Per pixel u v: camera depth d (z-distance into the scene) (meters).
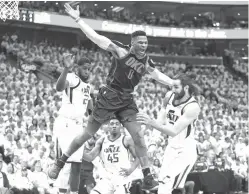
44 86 21.67
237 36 34.38
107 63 28.55
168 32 33.75
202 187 15.28
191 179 15.24
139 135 5.86
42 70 25.30
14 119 16.58
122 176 8.91
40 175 13.36
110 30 31.38
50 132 16.20
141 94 24.20
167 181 7.74
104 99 5.77
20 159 13.43
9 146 14.37
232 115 24.72
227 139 19.61
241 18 39.41
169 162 7.81
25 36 31.11
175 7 37.69
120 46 5.70
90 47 33.25
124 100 5.79
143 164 5.94
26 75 22.78
